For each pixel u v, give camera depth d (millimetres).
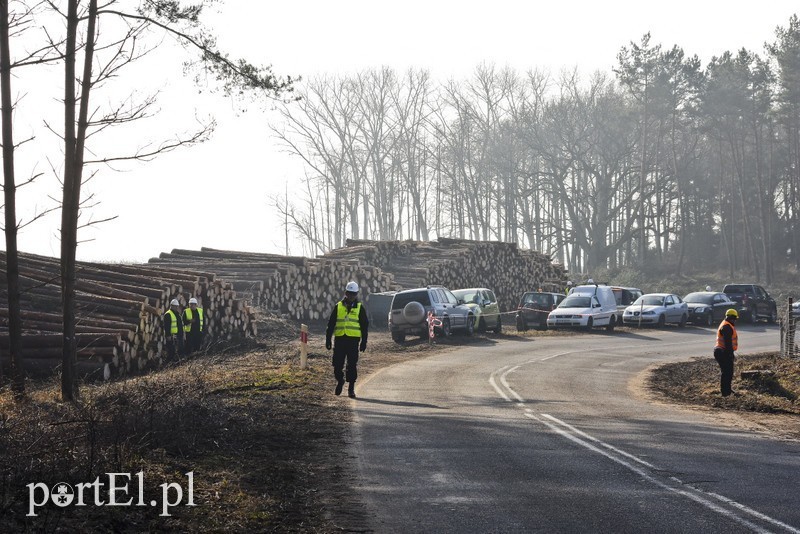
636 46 90438
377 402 18641
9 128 18031
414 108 107812
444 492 10117
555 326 46188
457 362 28547
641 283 89438
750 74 89625
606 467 11555
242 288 40438
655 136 99062
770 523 8586
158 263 43844
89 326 25328
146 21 18188
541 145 95438
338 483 10695
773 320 55562
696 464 11828
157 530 8406
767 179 100875
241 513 9164
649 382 24328
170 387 15414
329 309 45438
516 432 14539
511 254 62719
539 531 8344
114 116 17734
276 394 19203
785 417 18188
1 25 17594
